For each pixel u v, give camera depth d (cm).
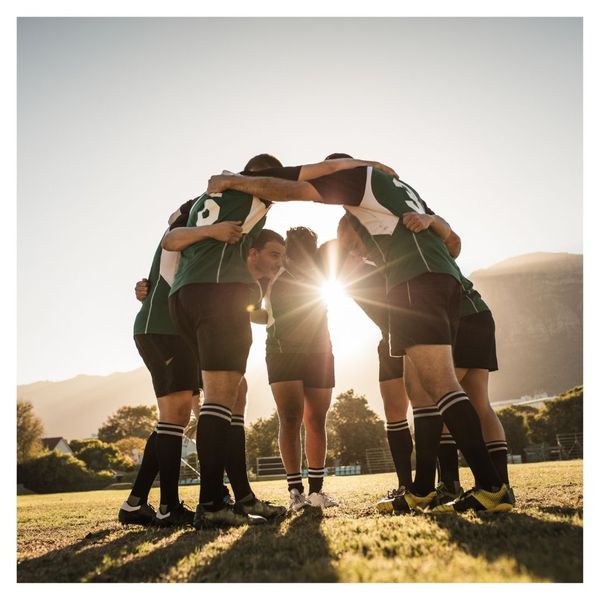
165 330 304
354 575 147
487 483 235
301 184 271
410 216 254
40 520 430
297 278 370
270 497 525
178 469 303
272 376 364
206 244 264
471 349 299
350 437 3572
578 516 213
